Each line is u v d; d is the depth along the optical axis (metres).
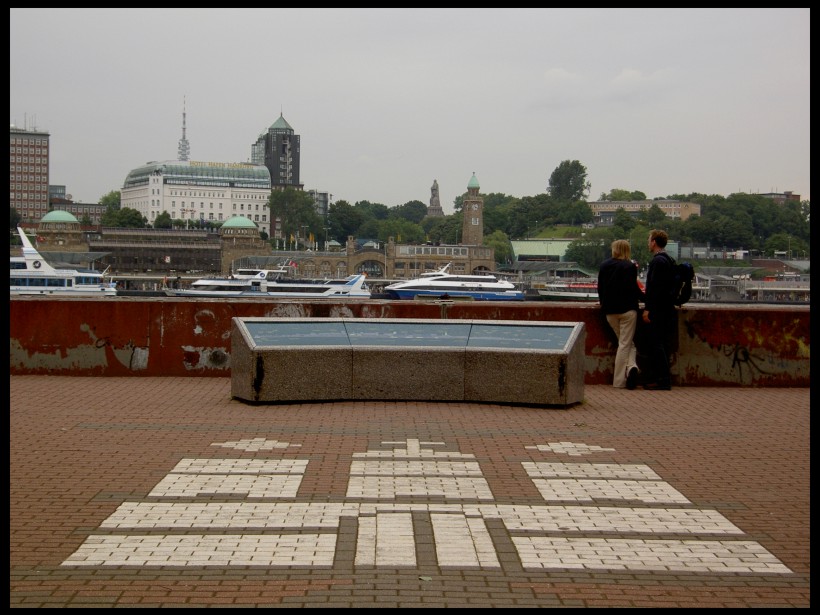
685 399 13.92
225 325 15.87
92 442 10.20
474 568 6.45
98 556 6.59
